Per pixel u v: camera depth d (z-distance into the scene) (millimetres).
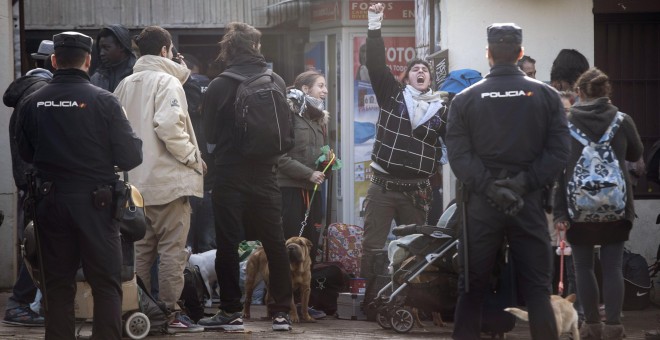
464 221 11703
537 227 11539
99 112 11734
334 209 23297
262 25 24172
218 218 14836
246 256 19047
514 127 11469
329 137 23484
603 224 13945
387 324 15695
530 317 11547
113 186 11828
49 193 11602
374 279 16734
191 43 24391
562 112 11578
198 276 16453
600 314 15977
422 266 14898
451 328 15734
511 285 13711
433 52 20203
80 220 11609
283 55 24328
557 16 19281
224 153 14750
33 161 11977
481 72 19188
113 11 23781
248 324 16203
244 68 14883
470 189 11625
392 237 20938
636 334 15383
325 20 23453
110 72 15945
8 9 20016
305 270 16609
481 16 19172
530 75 17688
